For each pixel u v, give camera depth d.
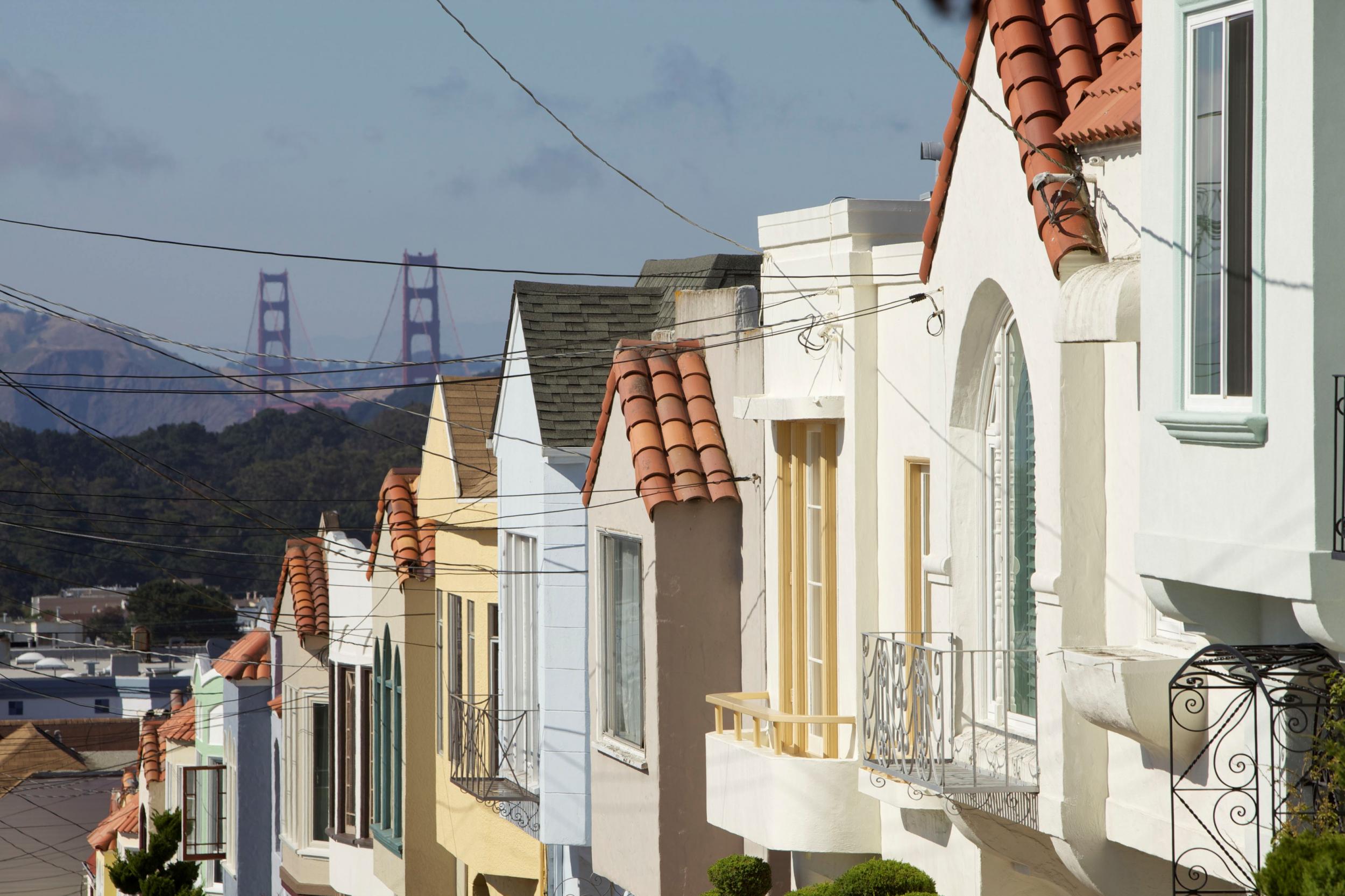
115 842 94.88
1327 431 16.42
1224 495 17.61
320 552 62.62
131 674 152.50
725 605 32.78
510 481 40.69
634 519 33.75
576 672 37.28
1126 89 20.14
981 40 23.09
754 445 32.16
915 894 24.62
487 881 47.38
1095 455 20.97
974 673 23.31
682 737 32.47
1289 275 16.72
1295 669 17.55
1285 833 16.66
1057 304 19.84
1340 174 16.52
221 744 73.38
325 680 59.91
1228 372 17.62
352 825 55.97
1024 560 23.52
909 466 27.23
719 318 33.94
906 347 27.30
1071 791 20.80
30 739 121.12
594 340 40.16
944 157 24.23
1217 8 17.84
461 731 42.41
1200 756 19.08
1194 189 18.20
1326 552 16.34
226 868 71.25
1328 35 16.52
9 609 167.12
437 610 48.16
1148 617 20.20
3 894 111.56
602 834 35.31
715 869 30.64
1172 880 20.42
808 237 29.61
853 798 27.73
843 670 28.59
